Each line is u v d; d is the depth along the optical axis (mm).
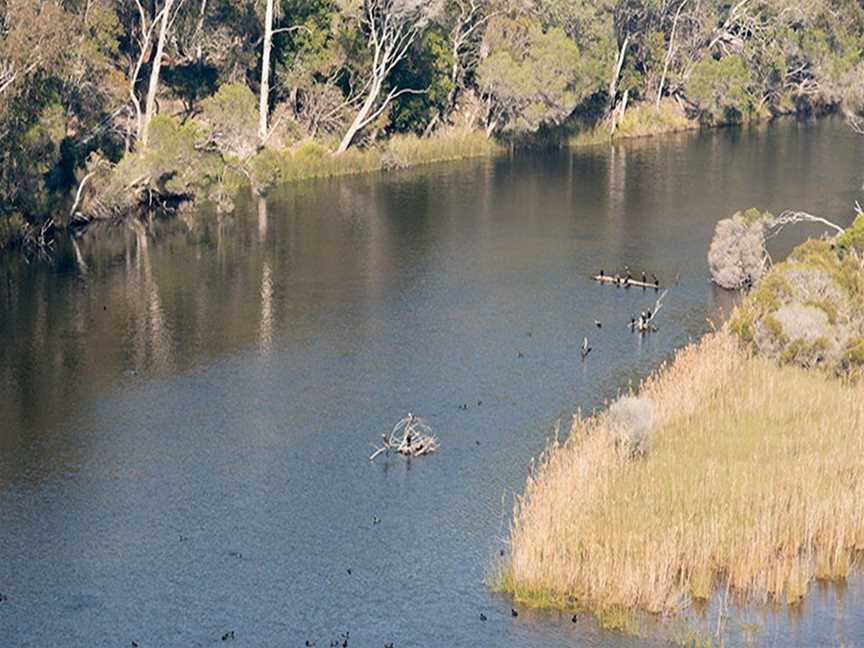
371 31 140625
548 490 58594
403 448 65188
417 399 72375
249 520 58844
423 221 114312
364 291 92688
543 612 51156
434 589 53094
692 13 176000
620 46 168500
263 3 134750
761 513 56062
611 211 119000
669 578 52281
